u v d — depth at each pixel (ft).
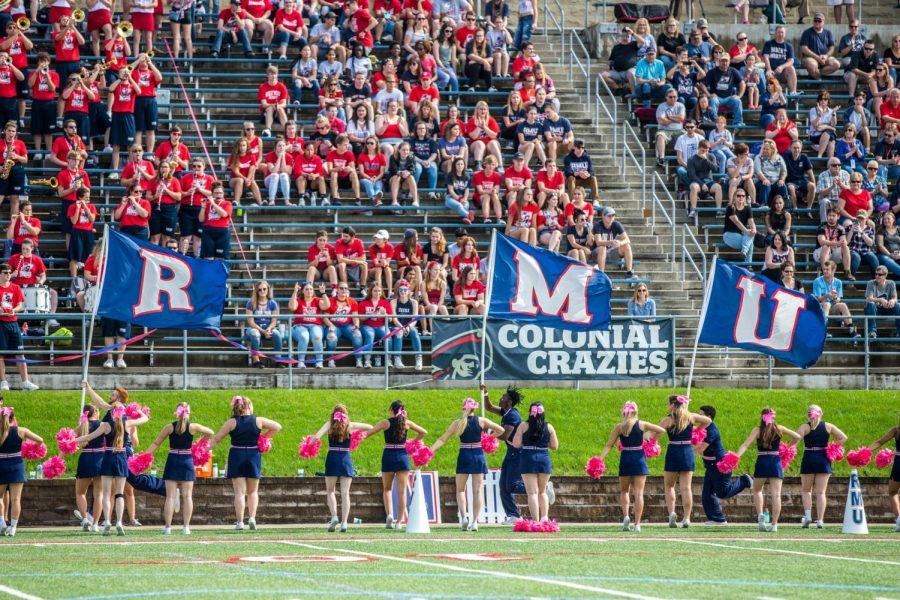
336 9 383.04
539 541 190.08
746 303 244.01
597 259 306.96
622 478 216.74
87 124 326.03
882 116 363.76
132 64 331.98
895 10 446.19
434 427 258.98
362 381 275.39
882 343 309.42
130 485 224.74
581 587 132.98
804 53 390.83
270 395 264.31
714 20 442.09
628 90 377.50
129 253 238.27
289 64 366.84
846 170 347.15
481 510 237.04
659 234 331.36
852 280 317.22
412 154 328.29
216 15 388.37
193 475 207.00
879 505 250.37
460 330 266.57
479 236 321.32
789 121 346.74
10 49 336.70
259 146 323.37
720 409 270.26
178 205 301.63
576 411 265.95
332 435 212.64
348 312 284.41
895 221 332.80
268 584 133.90
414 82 351.25
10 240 293.64
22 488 226.58
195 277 239.91
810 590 134.31
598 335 271.49
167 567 150.82
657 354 273.54
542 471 210.59
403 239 312.29
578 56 399.65
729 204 332.39
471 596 124.77
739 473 253.24
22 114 336.08
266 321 281.95
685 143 343.26
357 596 124.57
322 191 323.57
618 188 344.28
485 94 362.94
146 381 269.03
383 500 236.84
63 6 360.69
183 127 345.10
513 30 404.98
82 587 131.64
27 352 262.88
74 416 253.85
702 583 138.62
